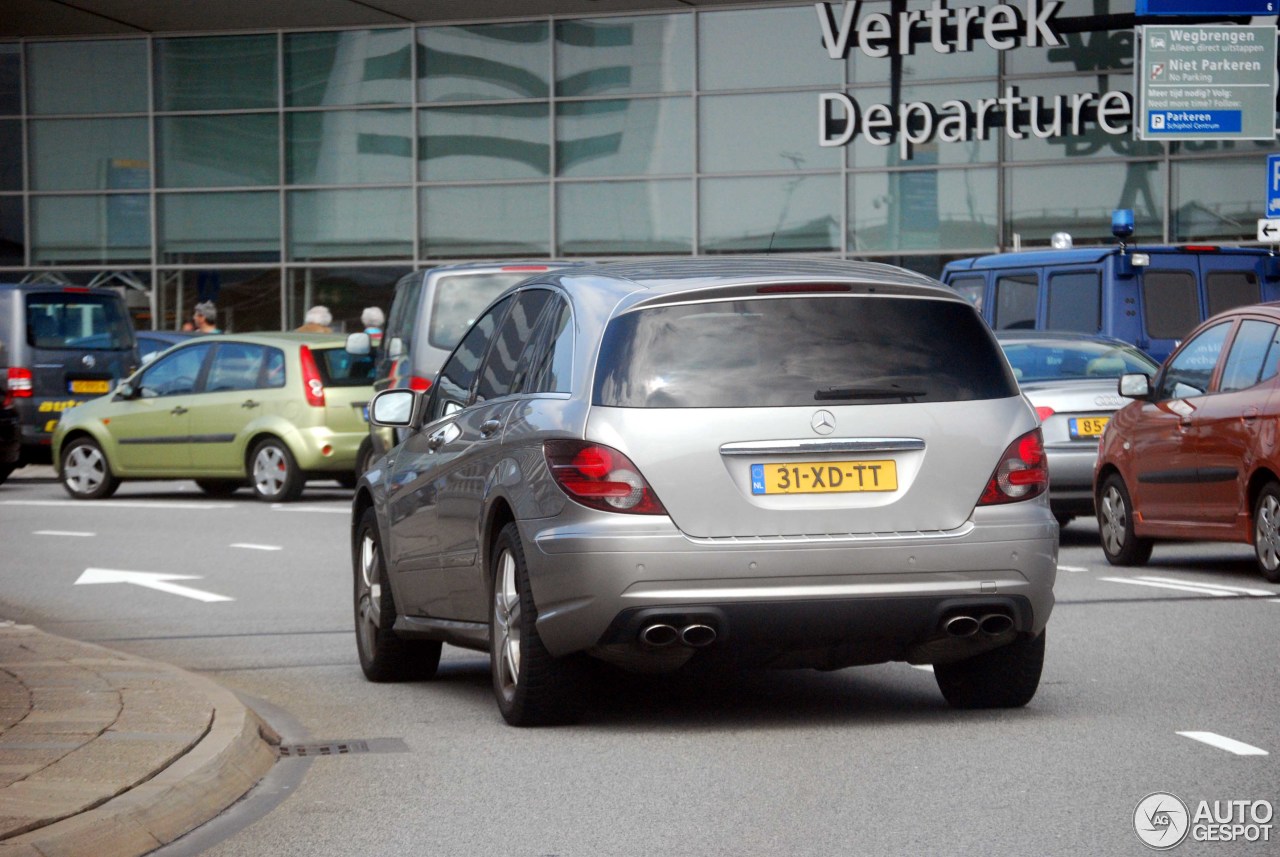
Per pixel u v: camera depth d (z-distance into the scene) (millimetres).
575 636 11406
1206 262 31297
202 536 26734
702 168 48781
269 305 52250
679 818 9453
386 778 10672
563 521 11359
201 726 11117
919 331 11750
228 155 52500
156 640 16922
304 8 49656
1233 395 20016
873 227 47469
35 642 15008
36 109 53594
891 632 11398
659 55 49031
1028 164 46312
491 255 50469
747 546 11180
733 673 14547
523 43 50125
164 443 33500
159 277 52969
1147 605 17812
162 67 52844
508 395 12656
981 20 45562
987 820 9234
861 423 11398
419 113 51000
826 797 9859
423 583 13641
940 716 12344
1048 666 14234
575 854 8758
